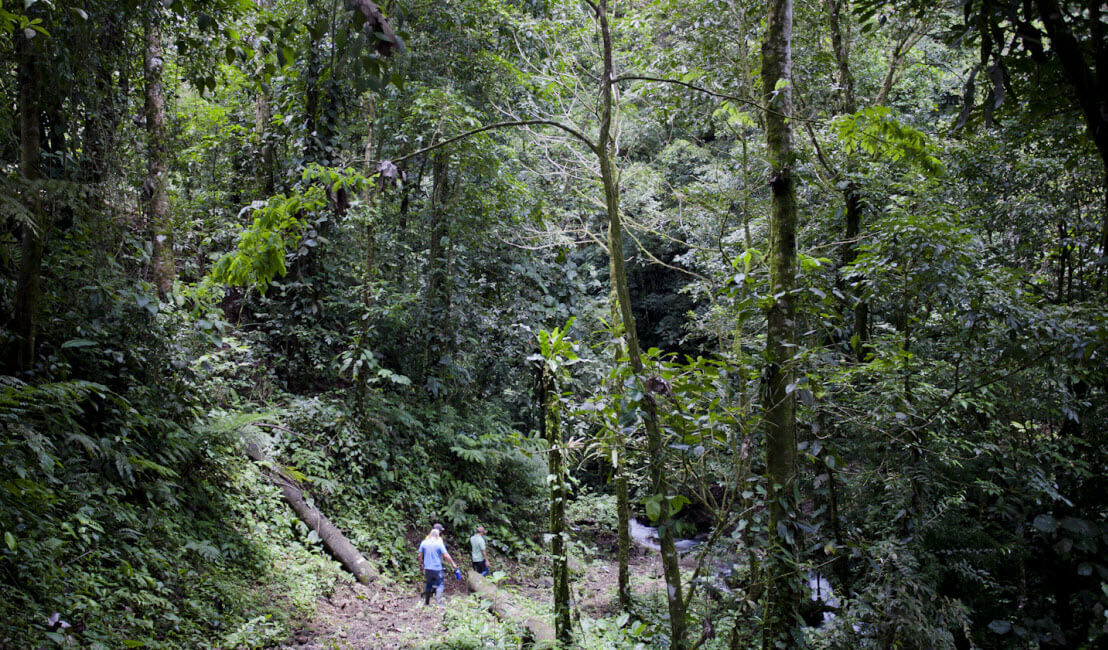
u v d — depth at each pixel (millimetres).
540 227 12453
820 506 5965
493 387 14031
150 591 5473
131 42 6578
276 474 8516
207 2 5211
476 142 10430
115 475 6109
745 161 8133
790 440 4094
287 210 3268
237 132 10695
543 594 9594
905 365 5035
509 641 6586
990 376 5121
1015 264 6633
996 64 2439
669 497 3480
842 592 5344
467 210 11594
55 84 5719
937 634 4270
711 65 8148
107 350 6242
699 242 10297
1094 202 6336
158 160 7715
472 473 11953
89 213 6215
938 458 5340
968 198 6801
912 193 6773
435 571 8031
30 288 5430
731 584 4801
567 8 11742
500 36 11656
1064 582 5902
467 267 12516
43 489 4617
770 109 4273
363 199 10031
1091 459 6074
